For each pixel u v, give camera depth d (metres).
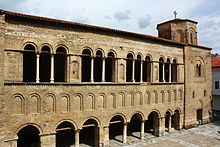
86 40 20.80
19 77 17.44
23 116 17.48
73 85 20.00
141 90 25.22
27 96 17.64
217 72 44.75
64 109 19.61
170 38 34.94
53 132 18.92
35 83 17.95
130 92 24.25
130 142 24.73
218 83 44.66
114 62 23.11
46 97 18.59
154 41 26.59
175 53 29.55
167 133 28.75
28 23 17.70
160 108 27.33
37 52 18.16
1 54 16.14
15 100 17.17
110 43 22.48
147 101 25.98
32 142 23.78
